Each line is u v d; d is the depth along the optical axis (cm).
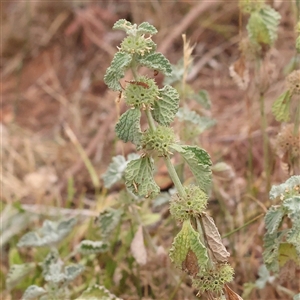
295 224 53
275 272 59
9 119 122
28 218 85
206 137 104
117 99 52
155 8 137
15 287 76
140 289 72
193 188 51
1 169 107
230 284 72
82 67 134
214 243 51
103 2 142
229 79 120
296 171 62
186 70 70
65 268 66
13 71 138
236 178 89
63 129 119
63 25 143
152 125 50
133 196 67
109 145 107
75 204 96
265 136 71
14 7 150
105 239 68
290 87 59
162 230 77
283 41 113
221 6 131
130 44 49
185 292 70
